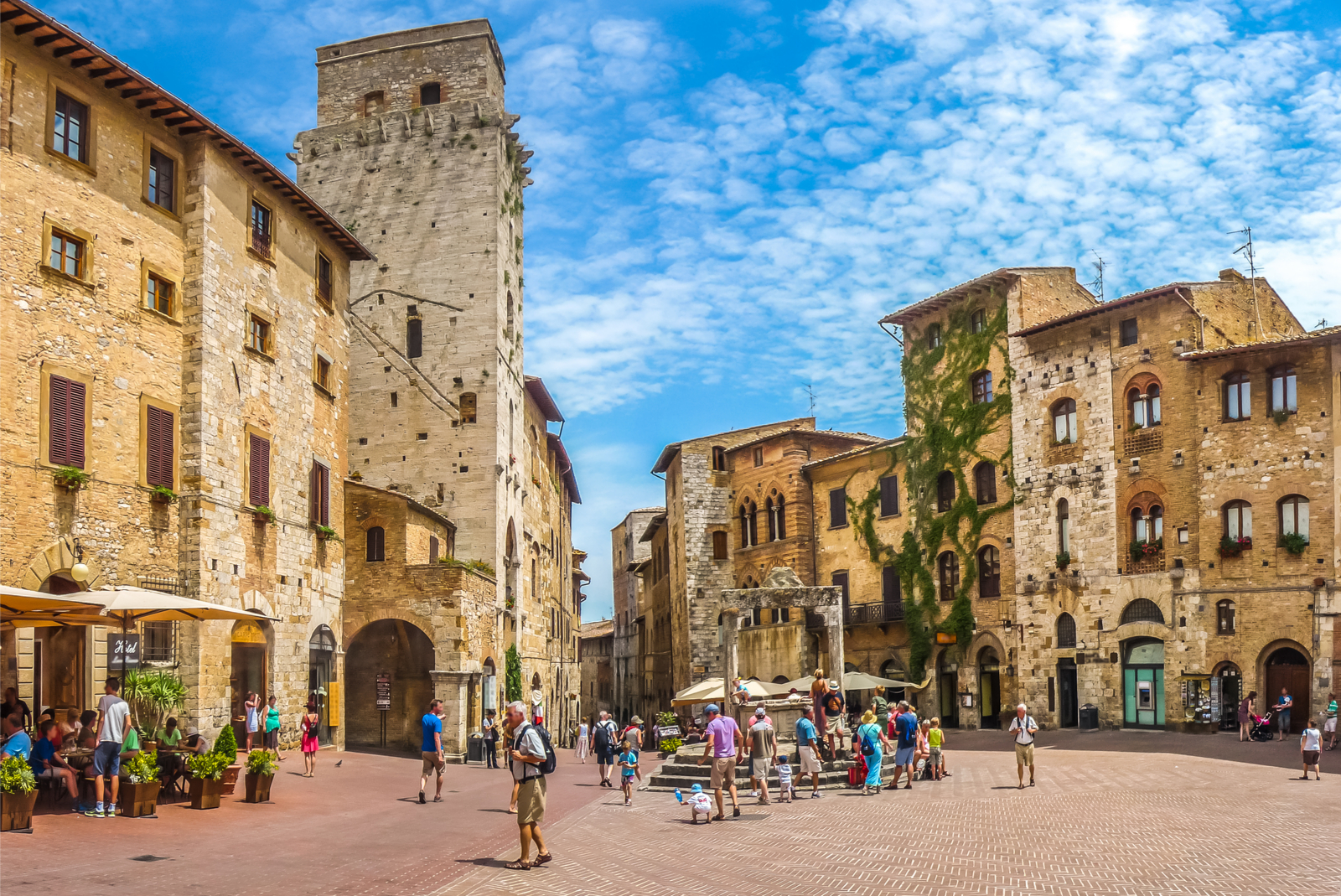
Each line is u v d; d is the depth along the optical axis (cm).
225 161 3634
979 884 1739
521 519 6397
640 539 9462
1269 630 4722
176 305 3412
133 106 3278
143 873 1673
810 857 2036
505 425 5931
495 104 6081
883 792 3206
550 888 1705
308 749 3312
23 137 2883
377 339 5866
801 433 7194
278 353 3966
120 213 3198
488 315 5825
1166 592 5075
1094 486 5438
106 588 3048
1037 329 5694
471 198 5947
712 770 2709
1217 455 4953
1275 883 1705
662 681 8794
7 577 2755
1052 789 3158
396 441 5766
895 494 6550
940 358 6388
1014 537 5806
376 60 6222
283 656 3912
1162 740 4694
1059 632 5562
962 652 6038
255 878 1683
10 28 2844
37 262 2897
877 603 6462
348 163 6078
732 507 7744
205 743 3284
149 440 3247
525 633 6375
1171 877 1773
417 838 2198
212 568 3434
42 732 2295
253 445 3731
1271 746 4266
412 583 4597
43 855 1761
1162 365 5191
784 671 4356
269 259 3900
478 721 4844
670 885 1747
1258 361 4866
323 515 4291
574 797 3253
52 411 2906
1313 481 4666
